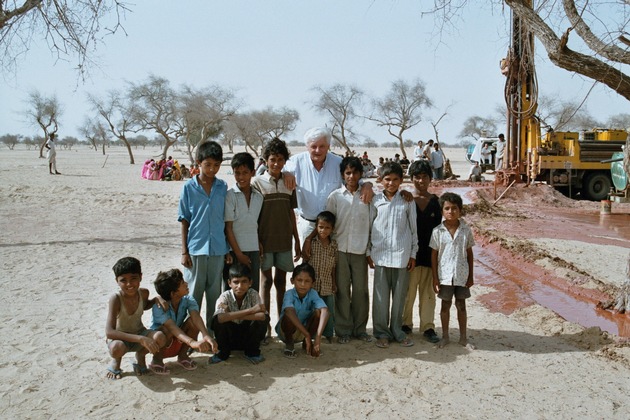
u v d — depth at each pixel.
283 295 5.97
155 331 4.86
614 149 22.00
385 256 5.57
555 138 22.16
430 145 28.39
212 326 5.23
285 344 5.53
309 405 4.41
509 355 5.46
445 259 5.61
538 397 4.56
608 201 17.19
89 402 4.39
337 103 64.62
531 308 6.97
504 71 20.06
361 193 5.56
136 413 4.23
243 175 5.40
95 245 10.97
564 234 13.08
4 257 9.66
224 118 63.03
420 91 62.03
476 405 4.42
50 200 18.22
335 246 5.70
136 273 4.77
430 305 5.96
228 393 4.59
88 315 6.55
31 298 7.21
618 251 10.88
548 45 6.26
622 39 5.99
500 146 26.78
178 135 61.41
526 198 20.17
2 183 23.52
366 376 4.93
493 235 12.17
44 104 60.12
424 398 4.54
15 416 4.15
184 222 5.40
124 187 23.70
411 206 5.64
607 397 4.57
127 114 55.97
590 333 5.96
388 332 5.72
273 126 75.50
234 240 5.50
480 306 7.27
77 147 146.50
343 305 5.78
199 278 5.41
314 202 5.83
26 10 9.59
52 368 5.01
